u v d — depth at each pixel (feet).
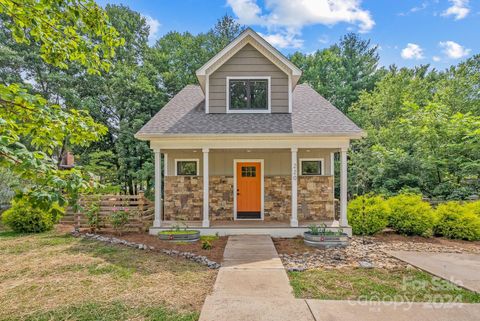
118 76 59.36
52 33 11.90
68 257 22.11
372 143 57.16
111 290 15.78
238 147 30.60
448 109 48.24
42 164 8.23
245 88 34.68
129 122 61.82
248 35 33.42
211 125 31.55
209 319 12.21
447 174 43.80
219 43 84.94
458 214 28.91
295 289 15.80
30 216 31.68
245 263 20.18
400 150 47.21
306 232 27.50
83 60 12.94
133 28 73.26
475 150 41.57
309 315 12.62
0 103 9.85
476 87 53.67
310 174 37.96
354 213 30.91
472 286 16.20
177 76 72.02
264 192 36.65
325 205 35.73
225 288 15.66
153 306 13.82
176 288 16.05
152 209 35.99
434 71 87.04
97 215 30.96
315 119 32.65
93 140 12.46
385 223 29.45
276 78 34.50
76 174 9.07
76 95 59.88
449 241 27.66
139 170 57.72
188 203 36.55
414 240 27.91
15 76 56.24
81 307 13.74
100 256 22.35
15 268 19.62
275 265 19.74
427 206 30.12
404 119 49.78
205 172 30.50
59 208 8.67
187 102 38.65
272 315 12.59
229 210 36.70
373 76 90.02
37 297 14.93
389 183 45.16
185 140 30.68
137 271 18.92
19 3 10.56
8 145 7.99
